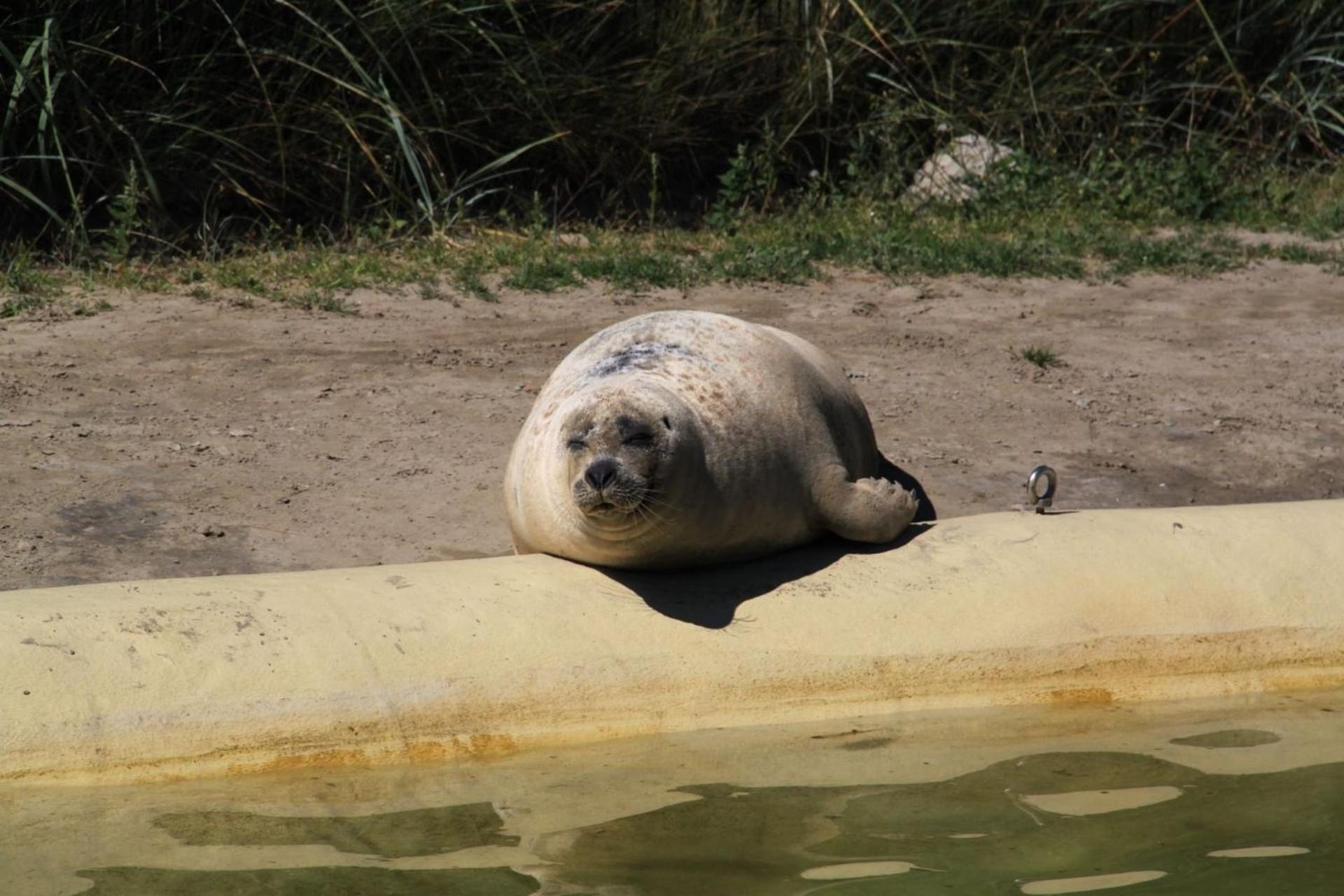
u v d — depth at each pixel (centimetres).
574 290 3788
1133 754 1664
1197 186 4934
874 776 1586
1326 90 5669
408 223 4362
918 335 3481
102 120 4191
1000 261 4081
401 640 1691
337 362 3161
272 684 1616
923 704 1784
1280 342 3512
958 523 2062
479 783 1556
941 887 1313
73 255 3900
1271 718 1789
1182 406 3066
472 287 3731
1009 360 3322
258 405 2891
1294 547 2012
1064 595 1895
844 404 2212
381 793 1525
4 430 2680
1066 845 1412
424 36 4528
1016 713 1784
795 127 5041
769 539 1961
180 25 4331
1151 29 5603
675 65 4891
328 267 3866
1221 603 1927
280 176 4416
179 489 2483
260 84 4338
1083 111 5319
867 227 4519
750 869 1348
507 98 4694
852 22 5216
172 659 1614
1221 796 1543
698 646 1761
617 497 1716
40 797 1485
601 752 1650
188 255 3994
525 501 1936
